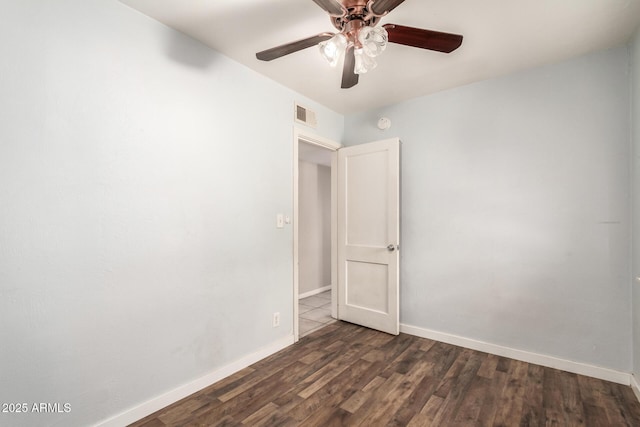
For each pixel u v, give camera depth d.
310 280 4.73
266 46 2.05
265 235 2.45
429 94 2.81
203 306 2.00
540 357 2.26
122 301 1.62
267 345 2.44
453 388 1.96
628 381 1.96
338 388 1.97
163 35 1.81
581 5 1.61
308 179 4.77
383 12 1.31
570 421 1.64
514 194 2.38
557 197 2.22
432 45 1.54
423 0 1.56
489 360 2.35
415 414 1.70
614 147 2.03
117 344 1.60
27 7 1.33
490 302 2.48
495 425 1.61
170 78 1.84
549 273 2.24
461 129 2.63
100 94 1.55
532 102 2.32
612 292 2.03
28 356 1.33
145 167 1.72
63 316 1.42
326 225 5.11
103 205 1.55
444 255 2.71
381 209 2.96
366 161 3.07
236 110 2.24
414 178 2.89
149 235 1.73
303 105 2.84
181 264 1.88
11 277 1.28
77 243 1.46
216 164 2.09
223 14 1.72
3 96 1.27
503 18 1.72
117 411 1.59
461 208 2.63
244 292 2.27
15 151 1.29
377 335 2.87
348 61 1.70
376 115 3.16
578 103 2.15
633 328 1.94
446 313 2.70
